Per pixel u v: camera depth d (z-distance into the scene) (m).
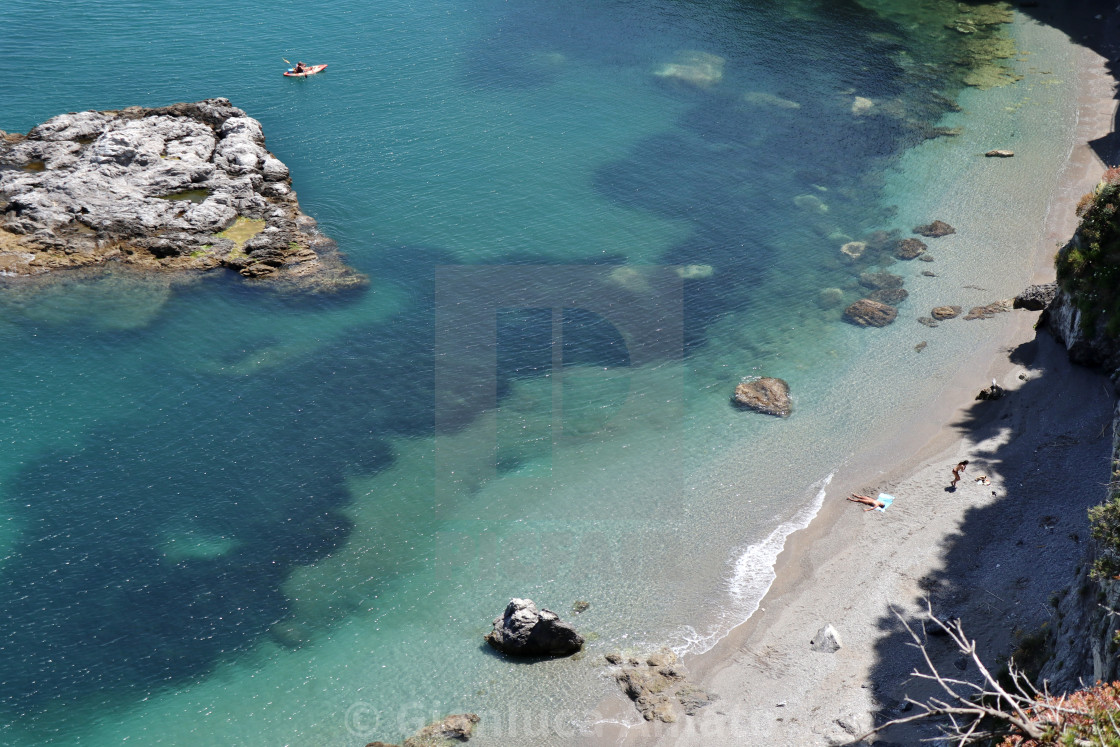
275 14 103.62
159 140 74.81
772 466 49.69
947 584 41.12
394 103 87.38
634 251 67.94
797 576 43.03
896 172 78.19
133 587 41.91
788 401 54.16
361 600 41.81
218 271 64.75
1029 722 16.84
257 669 38.59
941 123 85.69
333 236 68.94
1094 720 16.88
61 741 35.56
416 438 50.88
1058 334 55.53
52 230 66.06
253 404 53.00
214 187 71.50
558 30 104.19
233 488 47.34
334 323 60.09
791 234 70.31
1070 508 43.62
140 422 51.41
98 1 102.81
